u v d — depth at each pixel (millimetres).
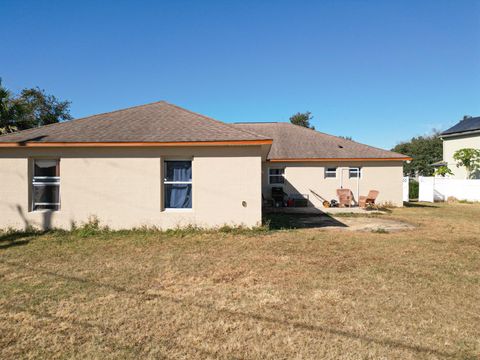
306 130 21203
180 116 11344
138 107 12500
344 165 17469
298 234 9070
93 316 3814
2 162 9242
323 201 17328
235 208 9398
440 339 3348
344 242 8031
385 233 9438
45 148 9227
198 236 8586
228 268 5773
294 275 5391
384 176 17531
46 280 5078
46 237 8469
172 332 3457
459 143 25641
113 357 2992
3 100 17531
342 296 4480
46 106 30938
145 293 4559
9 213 9234
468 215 14039
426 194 22047
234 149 9344
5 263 6043
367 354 3059
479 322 3734
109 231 9133
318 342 3271
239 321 3713
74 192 9297
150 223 9312
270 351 3107
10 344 3223
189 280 5117
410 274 5477
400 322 3717
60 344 3217
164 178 9570
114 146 9109
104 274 5395
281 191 16938
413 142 51844
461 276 5391
